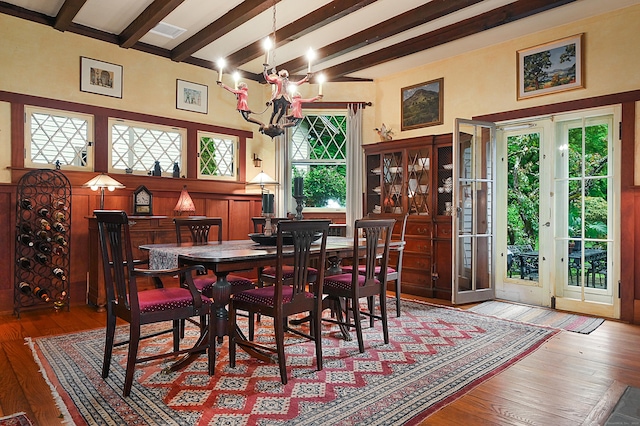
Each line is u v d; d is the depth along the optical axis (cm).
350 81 583
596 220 410
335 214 591
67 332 333
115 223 224
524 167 473
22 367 258
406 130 550
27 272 402
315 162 595
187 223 350
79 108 436
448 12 384
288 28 436
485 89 475
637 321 370
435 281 483
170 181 500
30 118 412
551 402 215
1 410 203
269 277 353
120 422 191
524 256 470
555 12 386
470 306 436
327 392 224
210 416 197
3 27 392
